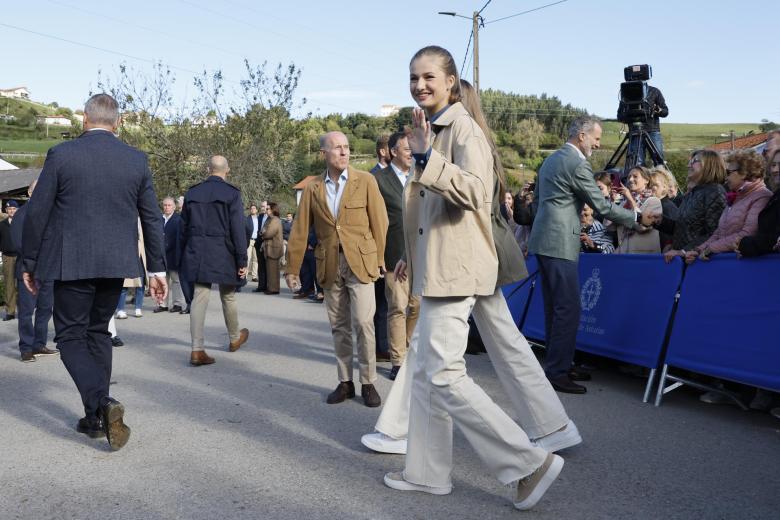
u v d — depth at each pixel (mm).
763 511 3062
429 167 2699
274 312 10484
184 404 4891
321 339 7852
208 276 6316
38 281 4023
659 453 3840
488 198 3057
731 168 4926
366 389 4891
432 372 3039
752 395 5004
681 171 27547
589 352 5773
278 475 3479
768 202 4461
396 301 5758
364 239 4852
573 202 5176
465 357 6668
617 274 5676
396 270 3900
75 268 3932
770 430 4312
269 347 7297
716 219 5312
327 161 4949
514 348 3646
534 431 3668
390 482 3299
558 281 5203
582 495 3227
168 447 3928
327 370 6113
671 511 3055
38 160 74188
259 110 27594
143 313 10539
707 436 4168
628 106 9125
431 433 3191
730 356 4566
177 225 10531
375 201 4961
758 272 4520
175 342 7672
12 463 3674
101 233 3996
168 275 10648
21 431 4254
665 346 5078
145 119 26953
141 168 4184
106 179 4016
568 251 5168
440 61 3102
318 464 3645
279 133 27891
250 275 17938
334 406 4855
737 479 3451
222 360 6562
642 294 5359
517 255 3406
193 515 2998
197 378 5762
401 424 3812
